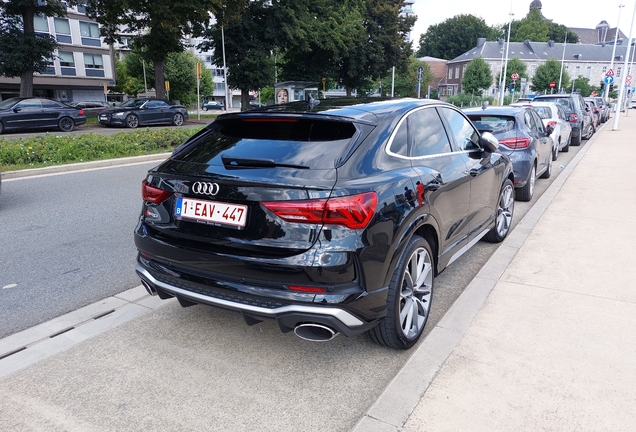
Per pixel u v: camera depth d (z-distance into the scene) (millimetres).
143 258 3334
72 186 9164
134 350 3363
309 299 2645
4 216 7012
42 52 26062
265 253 2711
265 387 2938
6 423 2619
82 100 55031
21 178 9953
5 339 3539
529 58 102000
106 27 28016
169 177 3057
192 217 2953
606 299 3939
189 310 3984
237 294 2801
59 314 3965
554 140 12250
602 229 5902
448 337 3359
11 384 2975
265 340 3496
